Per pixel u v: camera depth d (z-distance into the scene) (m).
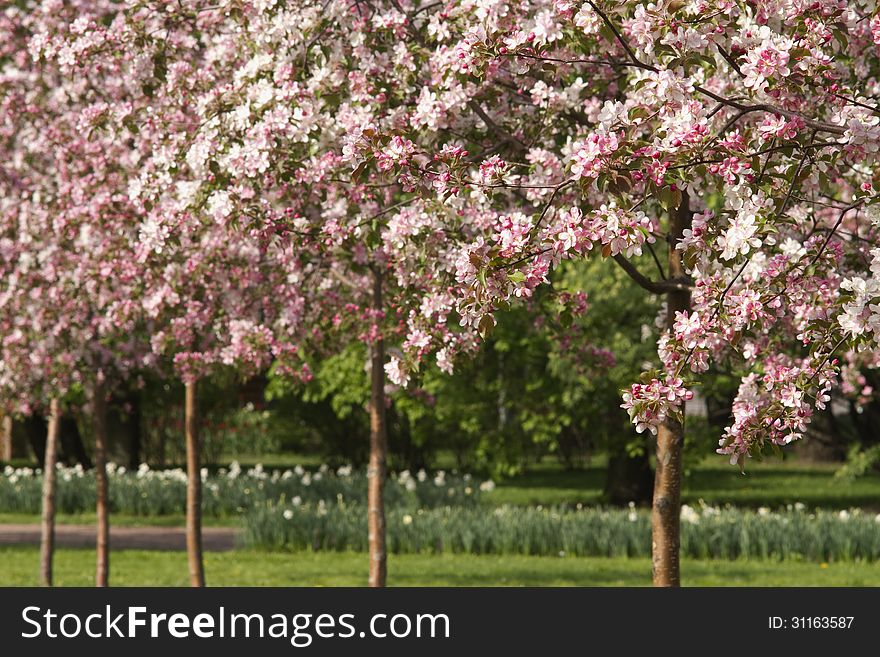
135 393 39.97
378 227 9.46
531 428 29.52
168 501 30.67
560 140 9.72
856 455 28.78
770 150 6.66
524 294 6.88
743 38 6.64
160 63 10.35
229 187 9.56
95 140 13.91
